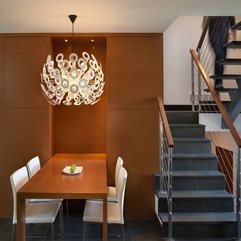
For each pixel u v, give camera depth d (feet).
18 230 8.18
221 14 9.75
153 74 12.35
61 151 13.93
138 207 12.41
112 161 12.41
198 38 16.65
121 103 12.36
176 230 10.25
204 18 16.33
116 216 8.93
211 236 10.27
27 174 10.22
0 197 12.34
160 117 11.92
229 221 10.19
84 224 9.20
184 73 16.71
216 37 16.38
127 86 12.35
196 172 12.06
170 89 16.71
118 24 10.98
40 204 9.90
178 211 10.96
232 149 15.14
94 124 13.98
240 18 16.06
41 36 12.28
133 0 8.43
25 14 9.72
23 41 12.26
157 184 12.12
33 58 12.30
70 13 9.61
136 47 12.31
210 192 11.40
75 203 13.61
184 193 11.27
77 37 12.55
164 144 12.16
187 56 16.66
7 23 10.80
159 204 11.12
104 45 13.91
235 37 16.17
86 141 13.99
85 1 8.50
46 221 8.87
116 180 10.99
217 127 14.76
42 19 10.29
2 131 12.36
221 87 14.17
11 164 12.38
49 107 12.42
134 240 10.27
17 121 12.35
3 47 12.26
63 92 9.40
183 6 9.01
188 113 14.44
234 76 12.46
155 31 12.05
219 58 16.37
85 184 8.74
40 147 12.42
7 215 12.35
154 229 11.28
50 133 12.62
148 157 12.41
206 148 13.04
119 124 12.37
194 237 10.27
